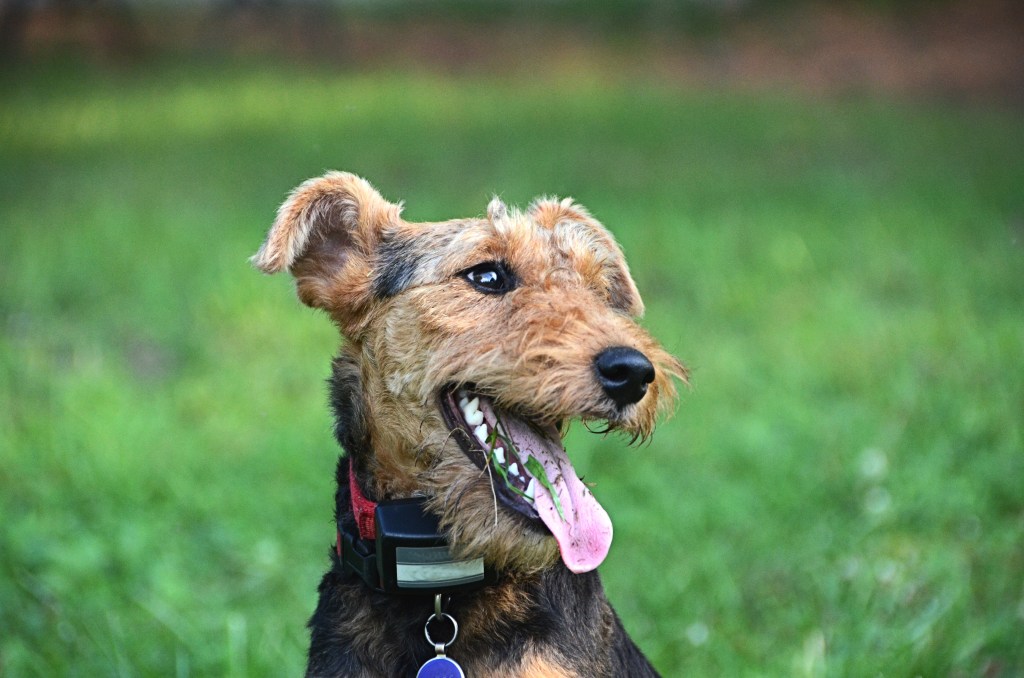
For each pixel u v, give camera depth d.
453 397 4.36
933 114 24.47
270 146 21.09
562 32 37.81
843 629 5.94
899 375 9.30
